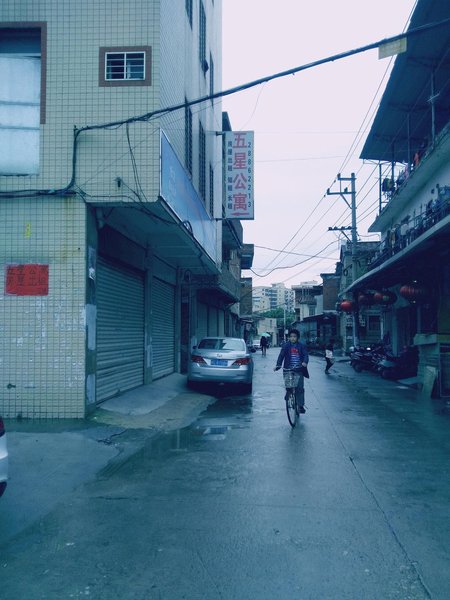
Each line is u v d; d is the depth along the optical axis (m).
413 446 8.30
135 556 4.31
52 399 9.39
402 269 18.61
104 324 11.12
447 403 13.36
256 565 4.14
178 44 11.95
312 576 3.96
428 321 19.38
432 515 5.23
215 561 4.21
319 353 48.38
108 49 9.74
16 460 7.12
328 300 56.75
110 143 9.55
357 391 16.23
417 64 16.70
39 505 5.52
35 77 9.88
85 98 9.70
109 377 11.41
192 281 21.34
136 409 10.98
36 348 9.44
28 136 9.75
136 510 5.37
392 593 3.71
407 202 23.11
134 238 12.62
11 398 9.42
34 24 9.80
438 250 15.44
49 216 9.53
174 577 3.95
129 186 9.49
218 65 21.27
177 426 10.03
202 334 25.95
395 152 24.47
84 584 3.86
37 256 9.50
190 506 5.48
